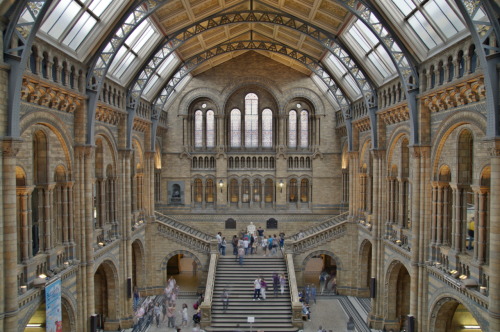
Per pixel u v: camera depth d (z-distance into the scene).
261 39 39.06
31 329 22.47
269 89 45.41
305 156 46.28
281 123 45.62
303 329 29.50
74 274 22.19
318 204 46.16
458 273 19.70
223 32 35.03
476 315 17.72
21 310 16.56
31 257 18.31
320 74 39.25
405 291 29.75
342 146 45.03
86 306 23.05
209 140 46.62
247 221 45.94
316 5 26.16
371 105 30.84
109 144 28.48
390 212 29.80
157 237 37.62
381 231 30.44
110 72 27.00
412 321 23.44
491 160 15.93
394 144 29.09
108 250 27.50
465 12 15.90
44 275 18.52
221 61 44.75
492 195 15.92
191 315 32.50
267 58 45.25
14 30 15.38
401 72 23.41
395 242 27.73
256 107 46.62
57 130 20.50
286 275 35.06
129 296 30.59
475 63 18.09
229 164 46.50
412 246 23.59
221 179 45.88
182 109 45.41
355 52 29.38
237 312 30.95
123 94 29.75
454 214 20.78
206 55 38.09
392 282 29.30
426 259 23.03
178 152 45.72
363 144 36.47
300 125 46.53
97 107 25.05
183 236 37.66
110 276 29.36
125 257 30.28
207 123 46.47
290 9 28.45
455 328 22.30
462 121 19.27
